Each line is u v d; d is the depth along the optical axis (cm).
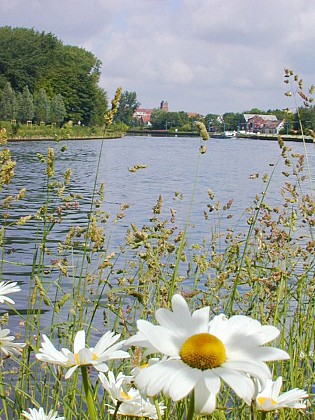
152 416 218
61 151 486
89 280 493
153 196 2541
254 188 2919
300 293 464
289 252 530
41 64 10806
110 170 3919
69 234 492
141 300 354
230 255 509
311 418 364
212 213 1978
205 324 164
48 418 265
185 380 146
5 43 10662
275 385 209
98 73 10931
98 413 347
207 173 3875
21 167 3828
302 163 541
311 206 530
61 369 329
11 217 1661
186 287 771
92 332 673
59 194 493
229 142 10350
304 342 427
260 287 482
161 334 159
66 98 9950
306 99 583
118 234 1506
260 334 160
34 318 429
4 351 260
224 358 152
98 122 9950
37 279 405
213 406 144
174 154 6181
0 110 8562
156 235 459
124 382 214
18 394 379
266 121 11925
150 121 16638
